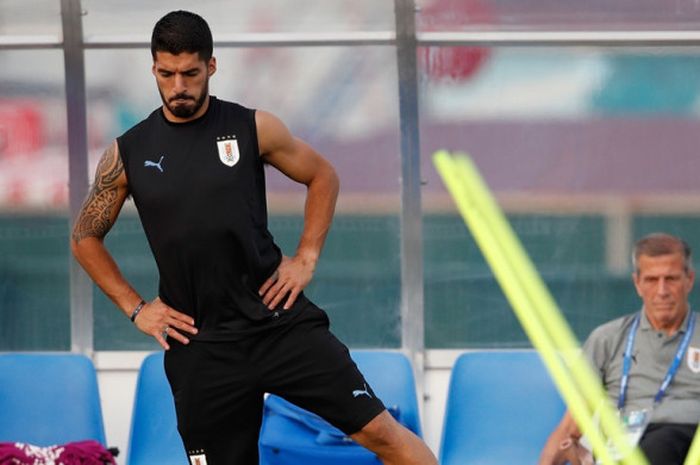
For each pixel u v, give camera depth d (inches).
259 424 641.0
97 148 900.6
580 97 893.2
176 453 852.6
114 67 897.5
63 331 908.0
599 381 792.9
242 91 898.7
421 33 892.6
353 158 899.4
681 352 779.4
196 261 607.8
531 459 843.4
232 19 895.7
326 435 800.9
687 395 776.3
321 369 625.0
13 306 907.4
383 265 902.4
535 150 896.9
